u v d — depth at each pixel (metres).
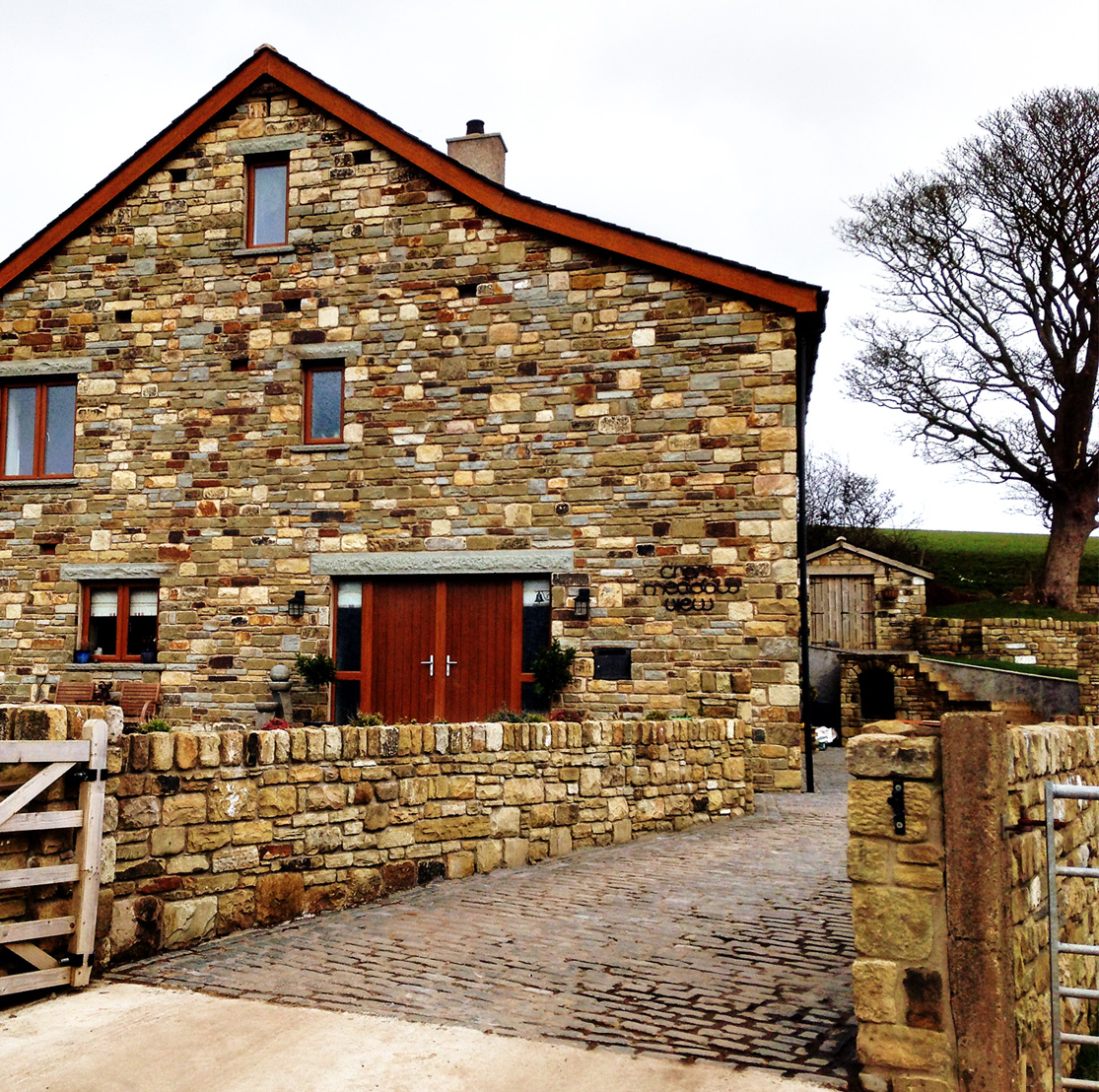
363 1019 4.98
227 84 14.66
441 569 13.62
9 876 5.14
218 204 14.74
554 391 13.49
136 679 14.39
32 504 14.95
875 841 4.25
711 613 12.81
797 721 12.48
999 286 23.48
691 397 13.08
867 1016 4.18
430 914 7.02
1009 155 22.48
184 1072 4.42
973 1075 3.96
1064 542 23.78
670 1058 4.54
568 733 9.33
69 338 15.02
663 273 13.27
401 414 13.94
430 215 14.05
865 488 38.38
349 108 14.27
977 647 21.31
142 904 5.98
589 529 13.25
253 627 14.10
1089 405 22.77
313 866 7.05
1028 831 4.61
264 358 14.43
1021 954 4.38
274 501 14.22
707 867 8.42
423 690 13.67
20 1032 4.83
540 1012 5.09
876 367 25.03
